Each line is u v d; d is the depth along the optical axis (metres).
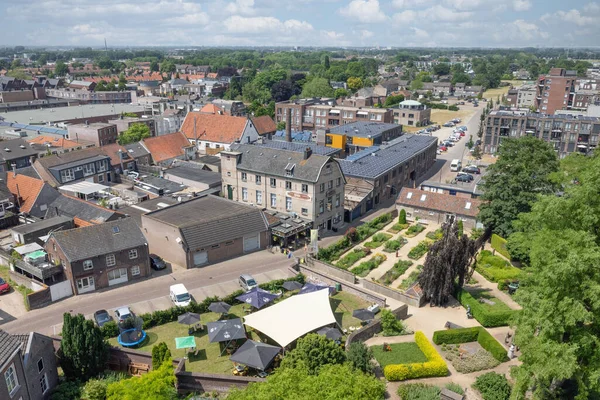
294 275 66.75
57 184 94.81
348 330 52.38
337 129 136.38
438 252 56.38
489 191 73.62
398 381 43.22
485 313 52.03
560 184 71.12
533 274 43.69
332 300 60.09
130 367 46.06
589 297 34.75
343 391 33.38
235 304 59.31
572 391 40.25
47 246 63.75
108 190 96.88
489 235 76.38
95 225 64.62
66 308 58.47
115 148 111.56
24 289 62.12
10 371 36.44
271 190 84.12
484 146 147.00
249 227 74.44
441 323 53.38
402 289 61.84
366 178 94.56
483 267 65.81
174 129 158.12
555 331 35.94
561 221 41.84
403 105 196.75
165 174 102.56
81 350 43.62
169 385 39.97
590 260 34.84
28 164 108.88
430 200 87.38
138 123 144.12
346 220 88.56
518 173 70.94
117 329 52.50
